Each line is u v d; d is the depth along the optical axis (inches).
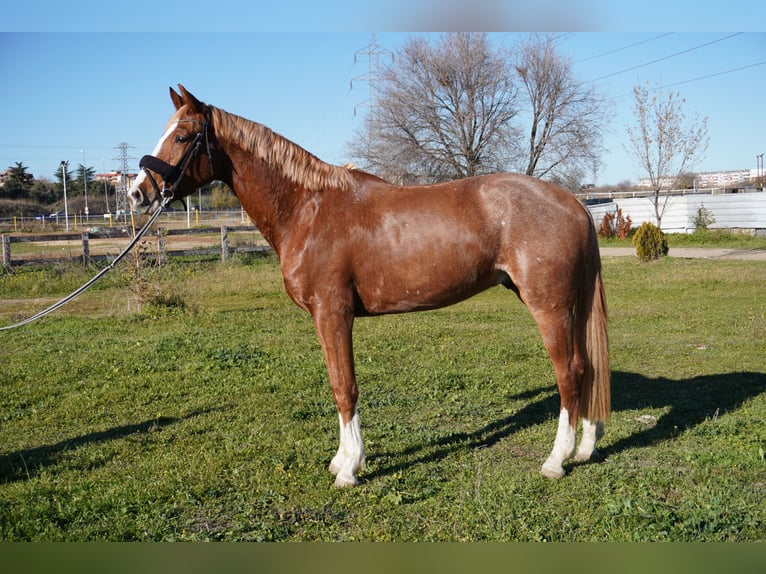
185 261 713.0
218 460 170.1
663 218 1293.1
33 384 250.5
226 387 241.1
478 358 283.9
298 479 158.1
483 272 154.6
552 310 150.9
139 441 188.1
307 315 417.1
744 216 1190.9
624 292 504.7
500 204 151.0
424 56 1026.7
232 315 418.0
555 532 128.8
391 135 1030.4
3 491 153.9
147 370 268.1
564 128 1050.1
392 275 153.8
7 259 614.5
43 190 2608.3
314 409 212.7
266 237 165.6
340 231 153.9
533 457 171.3
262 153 158.9
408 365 273.1
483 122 1032.2
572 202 153.7
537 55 1039.0
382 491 150.5
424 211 153.0
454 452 175.0
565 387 154.9
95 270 587.8
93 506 143.6
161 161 156.6
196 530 134.0
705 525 128.3
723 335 328.2
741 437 176.4
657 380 244.2
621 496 143.2
